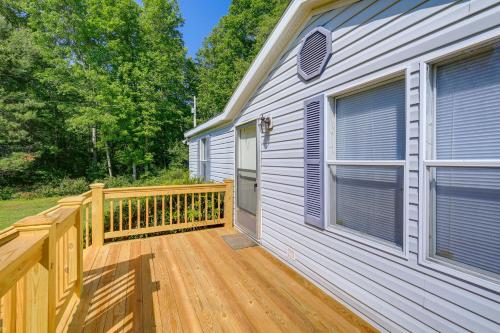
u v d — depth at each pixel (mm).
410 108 1708
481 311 1379
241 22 15031
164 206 4512
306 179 2758
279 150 3340
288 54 3109
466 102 1476
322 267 2557
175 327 1991
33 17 11984
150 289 2561
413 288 1703
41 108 11539
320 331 1952
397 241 1849
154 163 15023
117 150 13922
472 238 1447
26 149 11242
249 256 3455
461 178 1488
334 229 2395
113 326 1993
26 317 1380
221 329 1971
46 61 11562
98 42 12727
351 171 2254
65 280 2172
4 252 1095
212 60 17203
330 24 2424
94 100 11586
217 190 4793
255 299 2396
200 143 7973
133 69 12656
